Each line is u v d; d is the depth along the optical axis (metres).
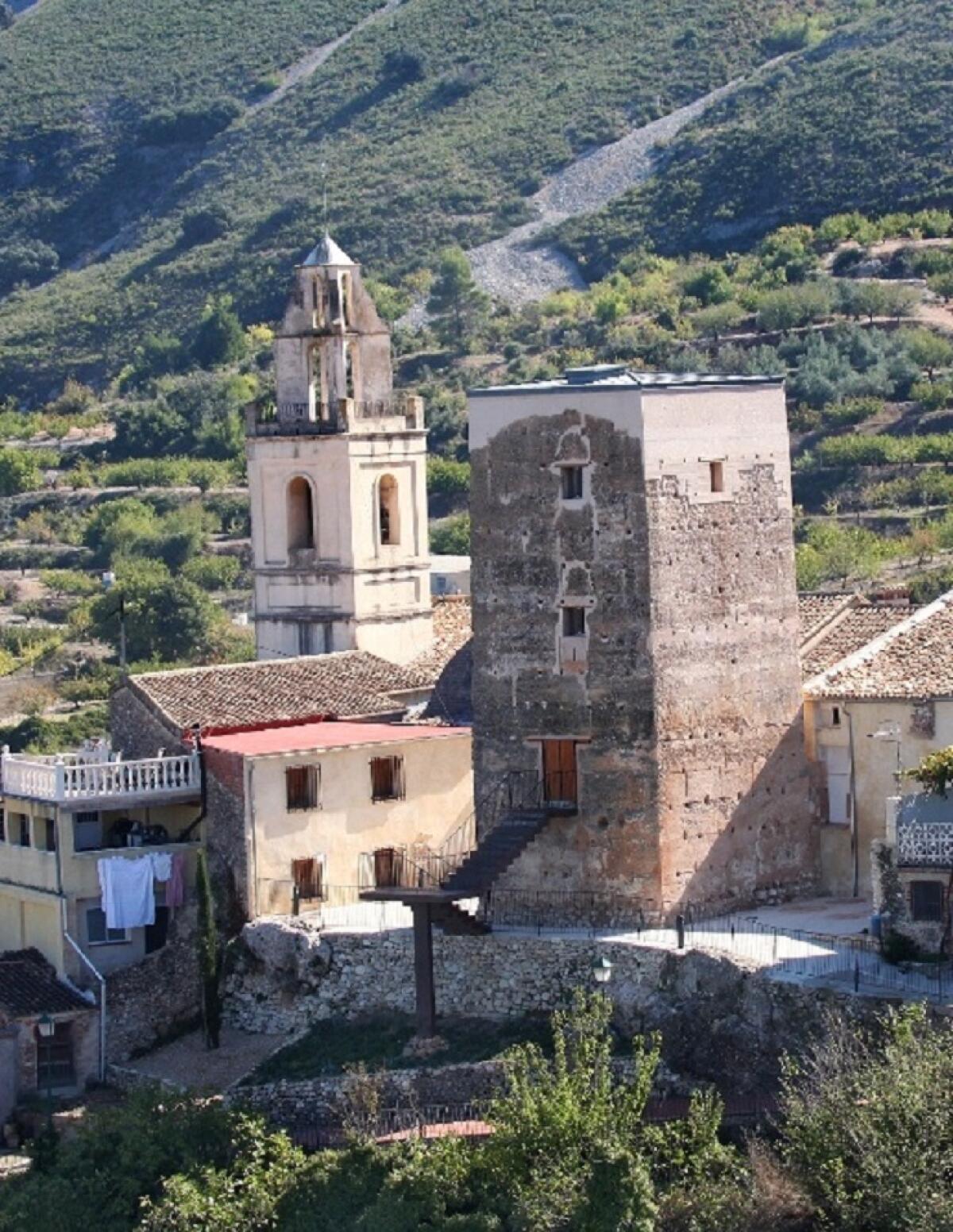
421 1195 97.88
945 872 102.88
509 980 111.19
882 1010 98.50
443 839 125.50
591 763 112.75
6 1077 118.31
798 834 116.12
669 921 111.88
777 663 115.50
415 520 150.12
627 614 111.88
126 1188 105.50
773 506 115.50
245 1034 118.62
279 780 121.81
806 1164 93.44
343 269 150.38
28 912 125.31
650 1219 93.62
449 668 133.88
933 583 183.62
